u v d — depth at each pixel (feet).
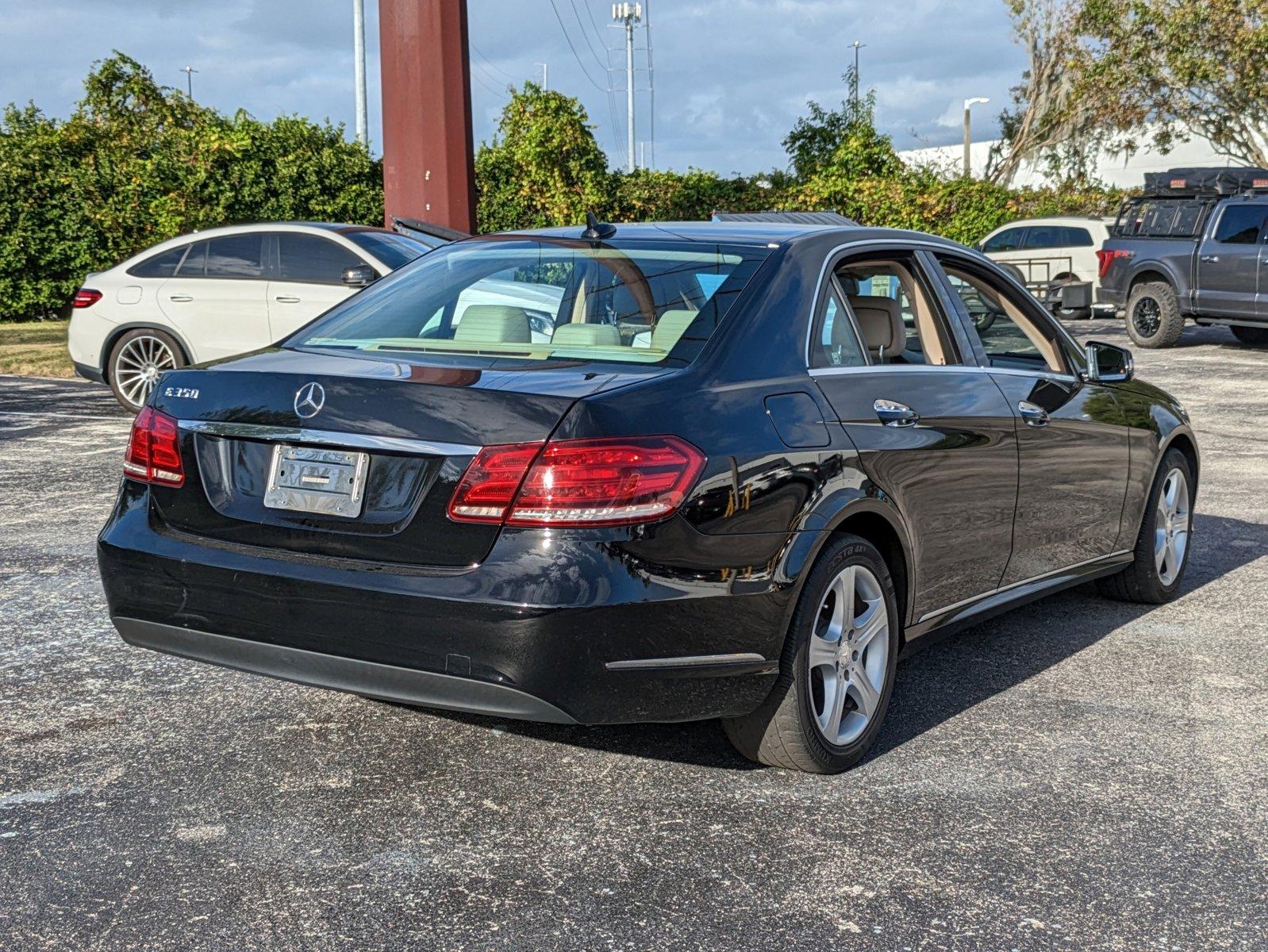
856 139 83.25
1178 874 10.52
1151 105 118.52
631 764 12.61
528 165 68.69
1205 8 110.63
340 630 10.70
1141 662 16.24
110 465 28.76
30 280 67.05
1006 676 15.64
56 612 17.37
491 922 9.57
